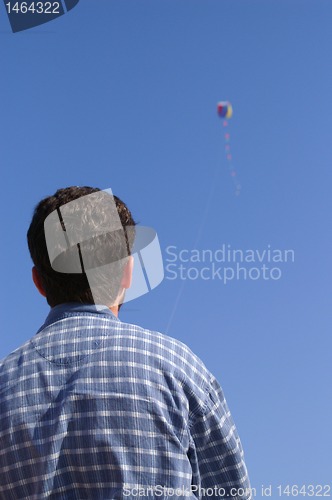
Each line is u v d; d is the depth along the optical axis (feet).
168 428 3.03
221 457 3.21
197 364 3.27
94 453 2.97
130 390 3.06
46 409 3.08
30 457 3.03
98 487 2.94
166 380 3.13
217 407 3.21
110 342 3.20
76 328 3.26
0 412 3.13
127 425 3.00
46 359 3.20
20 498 3.03
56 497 2.96
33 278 3.55
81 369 3.13
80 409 3.04
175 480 2.97
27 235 3.51
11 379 3.19
